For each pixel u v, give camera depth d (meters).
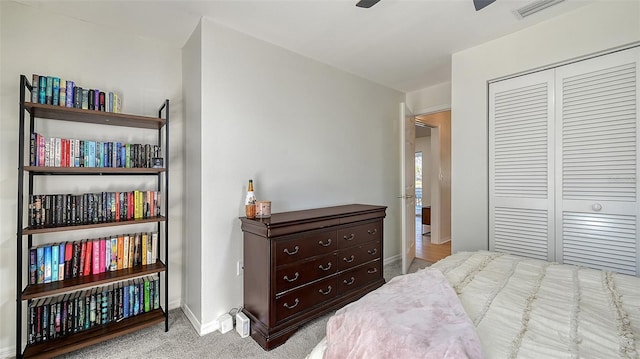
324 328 2.07
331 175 2.94
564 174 2.07
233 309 2.16
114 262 1.96
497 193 2.40
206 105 2.01
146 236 2.08
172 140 2.36
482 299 1.12
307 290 2.05
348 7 1.90
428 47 2.51
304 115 2.67
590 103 1.95
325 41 2.38
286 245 1.92
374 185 3.47
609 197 1.89
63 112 1.76
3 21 1.75
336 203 2.99
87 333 1.80
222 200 2.09
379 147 3.53
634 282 1.26
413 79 3.37
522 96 2.26
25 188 1.79
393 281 1.31
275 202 2.43
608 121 1.89
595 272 1.40
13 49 1.78
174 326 2.10
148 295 2.09
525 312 1.02
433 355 0.73
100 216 1.90
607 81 1.89
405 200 3.22
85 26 2.02
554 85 2.10
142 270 1.96
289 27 2.15
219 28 2.08
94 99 1.89
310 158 2.72
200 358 1.73
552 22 2.06
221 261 2.09
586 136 1.97
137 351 1.80
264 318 1.87
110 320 1.93
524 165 2.25
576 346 0.81
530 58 2.17
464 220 2.55
